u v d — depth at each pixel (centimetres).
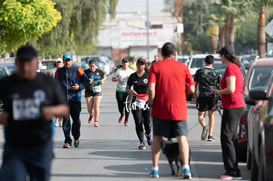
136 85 2906
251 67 3019
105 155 2770
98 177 2238
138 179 2188
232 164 2173
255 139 1933
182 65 2127
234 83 2147
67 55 2917
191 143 3148
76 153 2834
